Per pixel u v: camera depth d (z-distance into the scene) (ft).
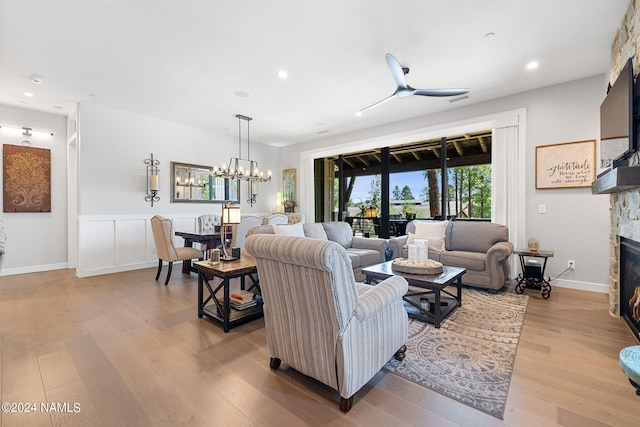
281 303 5.65
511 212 13.41
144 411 4.96
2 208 14.97
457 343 7.40
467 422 4.68
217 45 9.39
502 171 13.65
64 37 8.92
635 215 7.43
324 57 10.14
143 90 13.00
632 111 6.66
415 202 18.26
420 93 10.05
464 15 7.96
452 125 15.31
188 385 5.70
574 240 12.08
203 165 19.67
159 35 8.84
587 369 6.16
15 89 12.88
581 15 7.99
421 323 8.70
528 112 13.01
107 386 5.65
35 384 5.70
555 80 12.01
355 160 21.18
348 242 15.47
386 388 5.61
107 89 12.89
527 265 12.03
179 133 18.45
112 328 8.39
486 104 14.16
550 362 6.45
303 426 4.62
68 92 13.25
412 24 8.34
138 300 10.94
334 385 4.98
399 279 6.34
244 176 17.21
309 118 17.06
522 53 9.94
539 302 10.48
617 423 4.61
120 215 15.97
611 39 9.12
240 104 14.79
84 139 14.67
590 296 11.12
